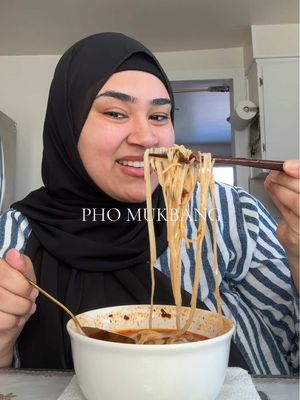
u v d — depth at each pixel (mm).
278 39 2414
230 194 962
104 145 752
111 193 799
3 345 610
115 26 2402
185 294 799
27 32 2492
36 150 2752
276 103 2389
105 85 771
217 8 2225
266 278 889
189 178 619
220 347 419
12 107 2795
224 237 901
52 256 834
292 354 846
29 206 919
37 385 523
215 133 5203
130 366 394
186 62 2713
